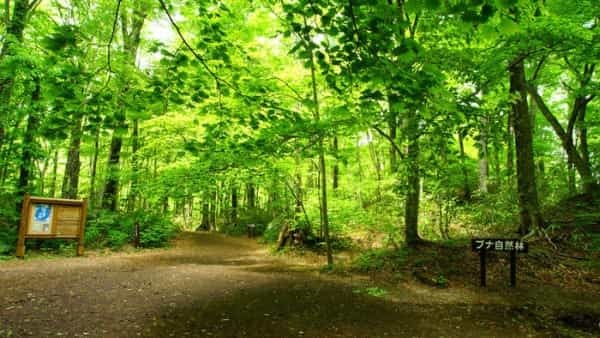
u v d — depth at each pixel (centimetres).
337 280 771
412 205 946
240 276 802
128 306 521
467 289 677
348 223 1201
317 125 603
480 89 660
